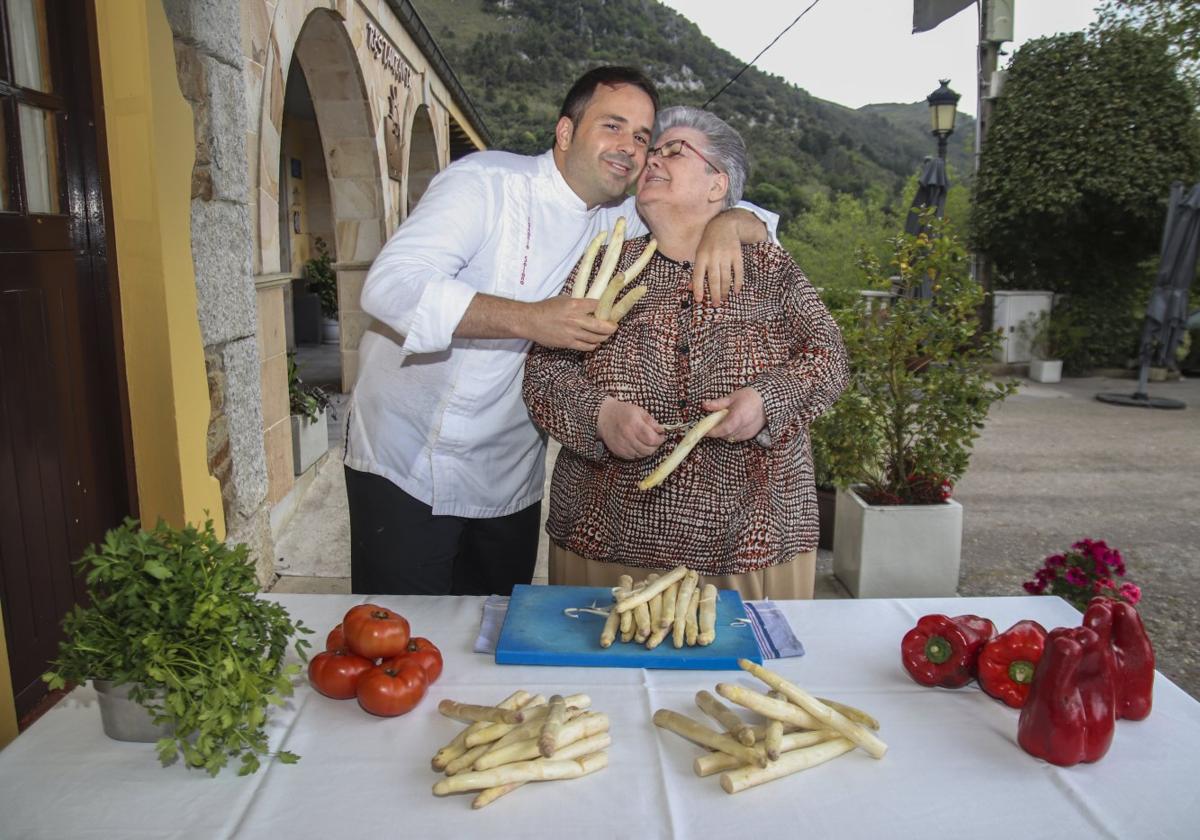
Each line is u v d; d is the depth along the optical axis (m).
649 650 1.41
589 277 1.82
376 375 2.13
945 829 1.05
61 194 2.15
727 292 1.78
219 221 2.71
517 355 2.09
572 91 1.99
